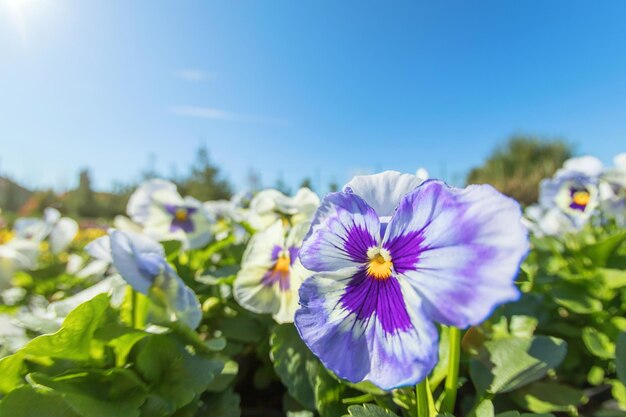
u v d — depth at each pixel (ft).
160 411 0.38
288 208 0.67
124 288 0.53
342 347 0.29
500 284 0.22
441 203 0.27
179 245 0.77
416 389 0.35
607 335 0.64
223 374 0.48
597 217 0.96
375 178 0.35
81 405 0.34
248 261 0.56
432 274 0.26
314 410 0.50
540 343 0.44
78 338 0.38
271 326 0.62
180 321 0.45
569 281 0.71
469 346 0.50
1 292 0.95
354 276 0.31
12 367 0.37
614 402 0.57
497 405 0.52
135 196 0.98
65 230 1.13
